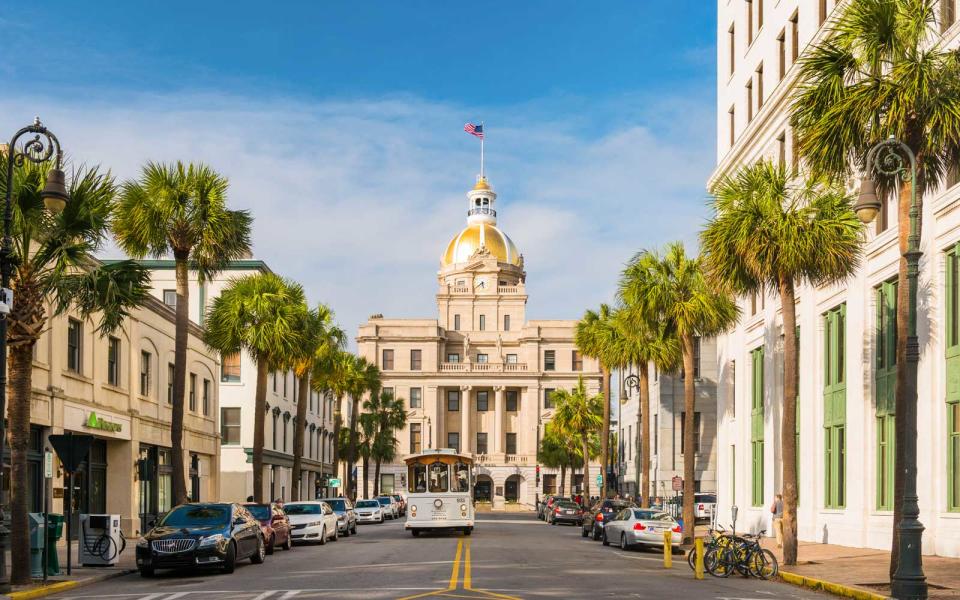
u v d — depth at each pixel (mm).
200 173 30781
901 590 16750
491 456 116375
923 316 26672
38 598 18078
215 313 40062
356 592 17797
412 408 117750
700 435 65562
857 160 19578
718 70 48344
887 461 29766
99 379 34938
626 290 35031
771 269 24547
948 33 25516
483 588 18453
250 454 61906
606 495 56500
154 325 41000
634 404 77562
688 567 25266
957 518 24922
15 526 19328
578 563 25594
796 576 21266
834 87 19000
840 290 33281
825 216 24547
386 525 61281
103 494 37250
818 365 35406
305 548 34500
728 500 46062
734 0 45719
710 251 25344
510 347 121500
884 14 18562
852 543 31516
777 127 37969
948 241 25781
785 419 24844
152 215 30062
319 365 55156
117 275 20891
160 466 42469
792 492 24641
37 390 29750
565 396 80250
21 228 19641
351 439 71000
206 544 22875
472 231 131750
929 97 18281
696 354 66438
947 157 19578
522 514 98625
